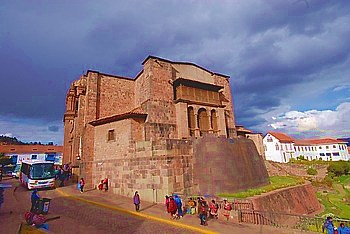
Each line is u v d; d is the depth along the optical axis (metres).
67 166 34.84
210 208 14.59
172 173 18.94
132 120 22.69
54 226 11.87
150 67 25.30
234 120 33.25
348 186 41.06
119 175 21.92
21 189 24.25
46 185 23.95
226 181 19.23
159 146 19.69
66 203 17.55
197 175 20.34
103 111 27.59
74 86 39.47
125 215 14.52
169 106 25.50
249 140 24.38
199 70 30.80
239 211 13.73
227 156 20.42
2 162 51.44
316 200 26.06
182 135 24.62
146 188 19.47
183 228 12.14
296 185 23.94
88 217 13.75
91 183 24.56
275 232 11.55
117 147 22.94
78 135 29.42
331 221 12.20
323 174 49.78
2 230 10.62
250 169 21.86
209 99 28.92
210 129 27.84
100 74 28.36
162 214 14.77
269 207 17.05
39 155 61.47
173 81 26.56
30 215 11.98
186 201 16.30
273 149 71.81
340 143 76.62
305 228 13.17
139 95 28.58
